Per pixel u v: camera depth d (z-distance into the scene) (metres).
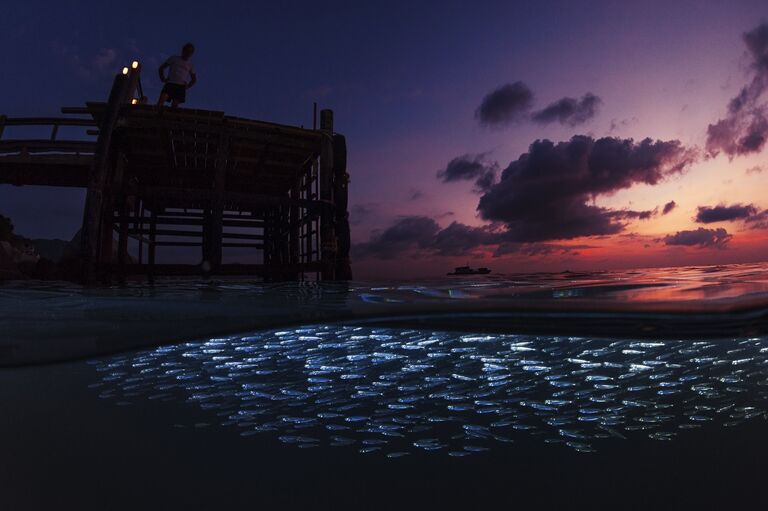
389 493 2.52
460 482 2.70
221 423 3.65
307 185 12.12
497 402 4.55
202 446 3.15
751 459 3.03
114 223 10.20
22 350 3.62
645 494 2.49
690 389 4.85
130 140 10.80
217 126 9.87
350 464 3.02
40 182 11.23
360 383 4.74
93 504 2.23
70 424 3.51
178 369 4.52
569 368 4.87
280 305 4.19
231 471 2.77
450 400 4.65
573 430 3.80
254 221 14.64
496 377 4.80
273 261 14.58
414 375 4.83
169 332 3.76
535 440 3.58
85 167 10.38
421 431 3.82
